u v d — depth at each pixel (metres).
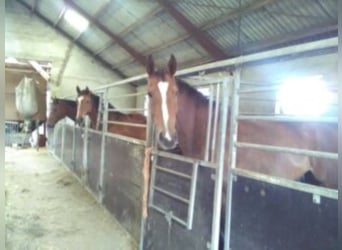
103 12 7.77
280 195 1.55
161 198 2.56
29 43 10.00
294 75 5.44
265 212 1.63
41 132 12.13
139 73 10.05
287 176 2.35
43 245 2.97
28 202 4.35
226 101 1.96
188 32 6.59
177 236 2.34
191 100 2.56
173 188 2.40
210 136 2.36
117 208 3.62
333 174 2.35
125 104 11.09
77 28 9.35
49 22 10.09
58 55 10.30
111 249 2.92
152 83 2.39
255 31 5.66
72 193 4.86
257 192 1.69
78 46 10.53
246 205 1.76
